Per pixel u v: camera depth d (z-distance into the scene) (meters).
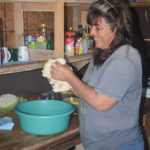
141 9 2.35
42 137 1.34
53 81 1.41
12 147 1.23
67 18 2.33
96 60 1.22
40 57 1.90
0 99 1.75
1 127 1.43
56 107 1.59
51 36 1.85
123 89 1.06
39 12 2.13
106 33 1.11
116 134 1.19
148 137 1.94
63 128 1.39
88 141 1.27
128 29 1.14
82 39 2.11
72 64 2.21
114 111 1.16
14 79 1.98
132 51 1.12
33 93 2.05
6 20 1.91
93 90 1.09
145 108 1.98
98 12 1.08
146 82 2.38
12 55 1.79
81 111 1.31
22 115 1.32
